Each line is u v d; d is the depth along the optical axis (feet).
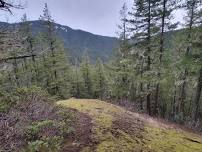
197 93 80.48
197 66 73.92
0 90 36.01
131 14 88.22
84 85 218.79
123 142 29.96
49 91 135.33
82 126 31.96
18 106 32.73
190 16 88.94
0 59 28.66
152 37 87.10
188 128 63.93
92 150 26.14
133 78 117.60
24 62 136.05
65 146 25.96
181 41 94.73
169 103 150.00
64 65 144.66
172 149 32.50
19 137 25.48
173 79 114.93
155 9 83.87
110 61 158.40
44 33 129.39
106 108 45.21
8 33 28.09
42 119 30.53
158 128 41.73
